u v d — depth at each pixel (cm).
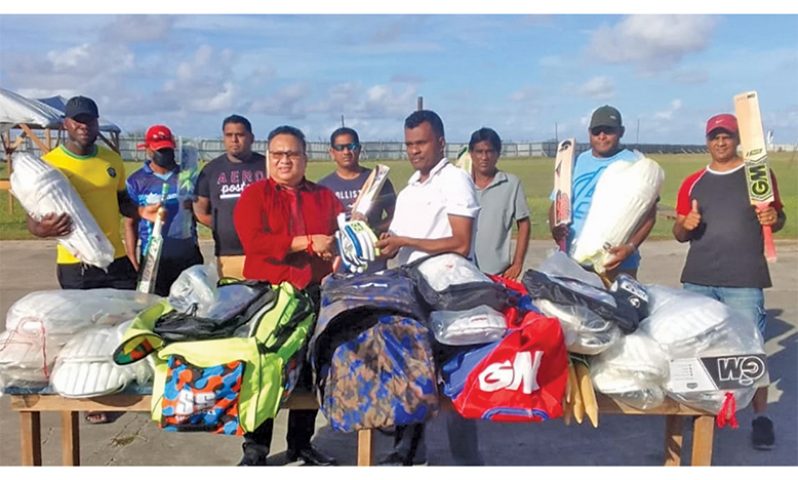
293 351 297
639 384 305
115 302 331
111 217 440
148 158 490
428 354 289
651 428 452
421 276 328
